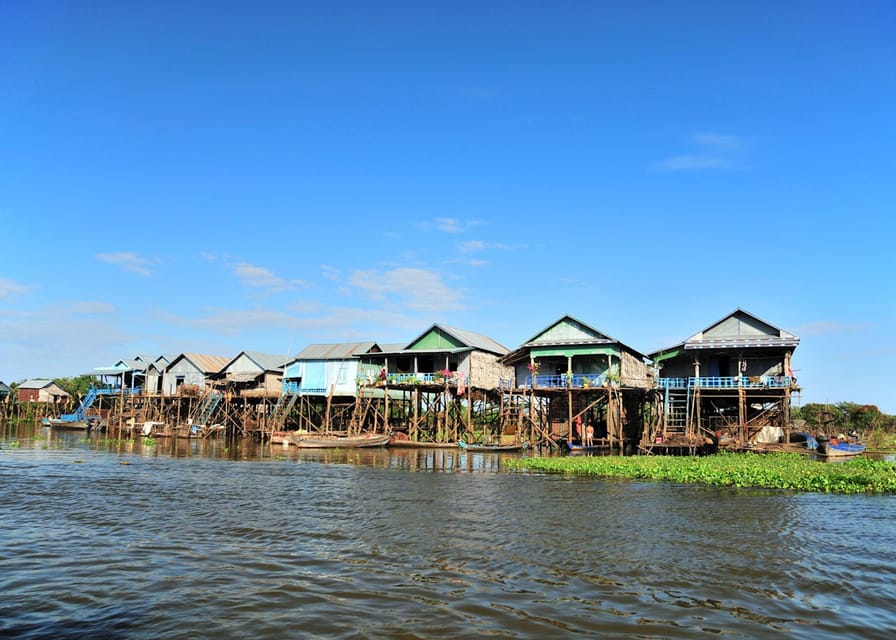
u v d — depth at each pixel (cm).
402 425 5531
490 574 1222
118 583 1159
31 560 1314
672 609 1030
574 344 4622
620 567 1271
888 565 1293
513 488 2420
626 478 2752
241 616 992
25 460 3441
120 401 7425
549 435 4712
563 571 1244
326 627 947
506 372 5756
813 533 1585
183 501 2080
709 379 4300
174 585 1147
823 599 1084
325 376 5834
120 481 2573
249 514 1842
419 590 1120
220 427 6341
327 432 5291
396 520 1755
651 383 5019
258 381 6669
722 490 2359
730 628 950
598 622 970
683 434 4203
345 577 1199
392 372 5766
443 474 2936
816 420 6334
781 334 4184
